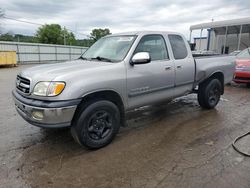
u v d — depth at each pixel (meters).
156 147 3.50
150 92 4.05
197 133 4.06
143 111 5.41
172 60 4.41
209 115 5.12
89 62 3.79
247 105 6.02
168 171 2.83
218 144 3.60
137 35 3.98
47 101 2.98
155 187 2.52
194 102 6.27
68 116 3.02
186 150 3.39
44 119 2.97
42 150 3.38
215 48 24.95
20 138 3.80
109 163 3.03
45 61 29.72
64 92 2.96
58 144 3.59
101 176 2.73
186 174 2.76
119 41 4.09
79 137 3.22
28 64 25.75
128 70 3.64
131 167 2.93
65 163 3.02
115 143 3.64
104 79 3.31
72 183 2.60
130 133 4.06
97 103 3.30
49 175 2.75
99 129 3.43
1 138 3.79
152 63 4.02
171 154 3.27
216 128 4.31
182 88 4.75
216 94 5.61
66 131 4.10
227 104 6.12
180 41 4.73
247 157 3.17
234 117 4.98
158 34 4.28
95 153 3.31
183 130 4.20
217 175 2.73
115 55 3.86
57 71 3.20
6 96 7.10
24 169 2.87
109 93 3.46
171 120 4.77
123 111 3.74
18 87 3.49
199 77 5.03
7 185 2.55
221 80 5.73
